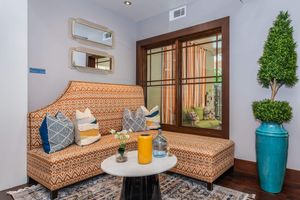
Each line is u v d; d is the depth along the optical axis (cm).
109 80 355
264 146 216
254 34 263
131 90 357
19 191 208
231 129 282
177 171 244
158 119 351
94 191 210
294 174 233
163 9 350
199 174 225
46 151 211
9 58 219
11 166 219
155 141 192
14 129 222
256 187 225
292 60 214
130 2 325
